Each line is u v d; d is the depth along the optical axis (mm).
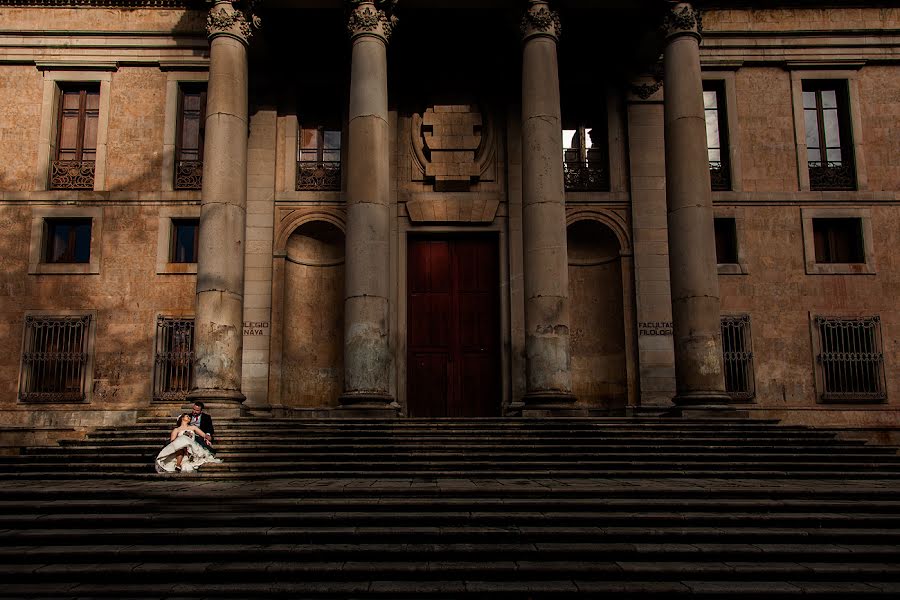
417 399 19953
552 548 8453
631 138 20625
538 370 15875
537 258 16234
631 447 13500
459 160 20531
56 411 19125
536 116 16781
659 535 8914
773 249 20266
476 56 20734
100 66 20578
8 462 13297
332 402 20312
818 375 19641
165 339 19500
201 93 21047
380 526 9188
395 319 19859
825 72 21094
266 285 19766
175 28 20641
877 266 20234
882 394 19531
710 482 11461
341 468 12539
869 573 8031
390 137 20578
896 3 21016
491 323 20391
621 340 20062
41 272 19766
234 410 15430
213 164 16625
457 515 9281
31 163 20328
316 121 21016
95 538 8719
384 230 16547
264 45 19406
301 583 7840
